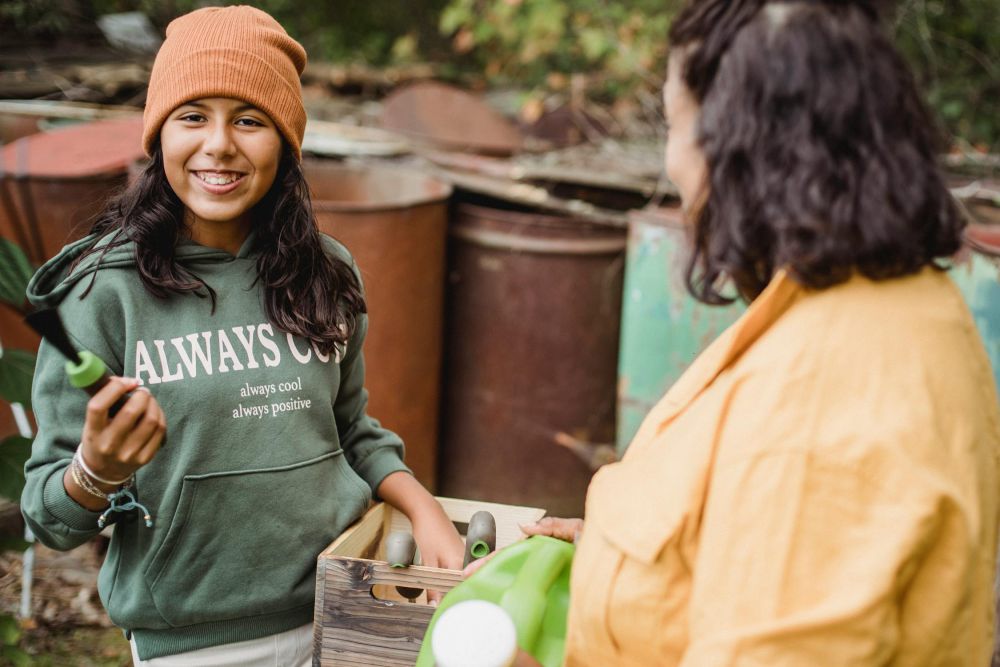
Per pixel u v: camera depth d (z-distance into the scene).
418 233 3.25
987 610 1.03
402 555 1.49
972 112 5.51
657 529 1.04
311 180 3.60
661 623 1.05
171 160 1.52
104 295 1.49
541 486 3.60
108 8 5.92
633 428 3.37
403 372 3.31
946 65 5.64
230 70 1.50
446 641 1.11
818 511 0.93
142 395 1.29
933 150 1.01
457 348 3.61
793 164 0.95
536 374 3.51
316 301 1.64
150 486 1.51
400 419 3.35
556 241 3.39
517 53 6.98
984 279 2.76
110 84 4.69
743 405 1.00
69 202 2.99
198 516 1.53
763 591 0.93
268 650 1.63
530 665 1.21
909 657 0.98
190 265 1.58
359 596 1.51
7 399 2.33
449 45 8.48
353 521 1.70
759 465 0.96
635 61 5.65
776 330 1.02
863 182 0.94
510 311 3.48
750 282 1.08
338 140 4.05
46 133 3.30
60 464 1.44
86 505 1.39
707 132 1.00
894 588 0.91
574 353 3.48
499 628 1.13
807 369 0.97
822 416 0.96
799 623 0.91
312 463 1.62
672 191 3.67
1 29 5.14
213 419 1.53
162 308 1.53
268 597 1.59
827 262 0.96
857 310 0.99
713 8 1.02
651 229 3.21
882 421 0.94
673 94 1.09
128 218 1.54
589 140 5.11
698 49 1.02
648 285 3.24
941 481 0.93
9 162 2.98
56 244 3.02
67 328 1.48
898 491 0.92
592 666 1.12
